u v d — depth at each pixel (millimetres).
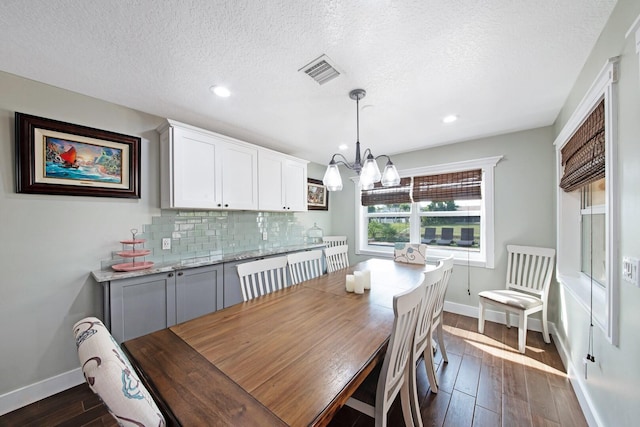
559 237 2264
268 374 888
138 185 2254
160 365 947
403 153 3691
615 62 1150
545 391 1771
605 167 1287
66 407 1685
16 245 1713
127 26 1280
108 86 1864
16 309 1707
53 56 1512
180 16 1222
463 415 1568
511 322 2854
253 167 2930
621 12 1114
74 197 1944
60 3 1127
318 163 4391
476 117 2434
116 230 2148
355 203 4297
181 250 2576
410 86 1866
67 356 1885
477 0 1135
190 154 2354
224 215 2988
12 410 1656
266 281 1957
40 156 1779
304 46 1443
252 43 1418
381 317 1389
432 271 1419
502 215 2914
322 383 838
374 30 1318
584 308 1580
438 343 2174
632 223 1051
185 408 730
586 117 1596
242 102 2115
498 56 1529
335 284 2059
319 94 1979
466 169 3168
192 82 1816
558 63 1595
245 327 1273
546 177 2658
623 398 1123
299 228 4035
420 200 3559
